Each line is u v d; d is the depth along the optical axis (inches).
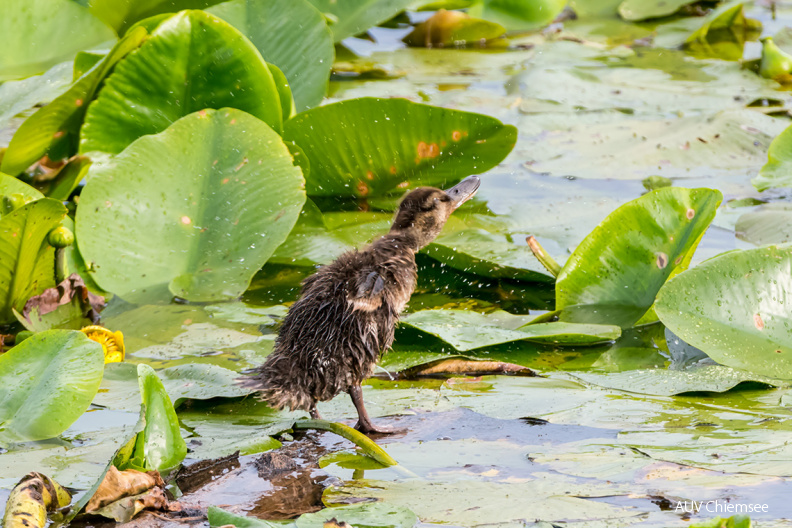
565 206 506.6
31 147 458.3
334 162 494.3
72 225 413.4
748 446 267.0
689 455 261.4
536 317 389.1
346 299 302.8
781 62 721.6
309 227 474.3
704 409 299.7
